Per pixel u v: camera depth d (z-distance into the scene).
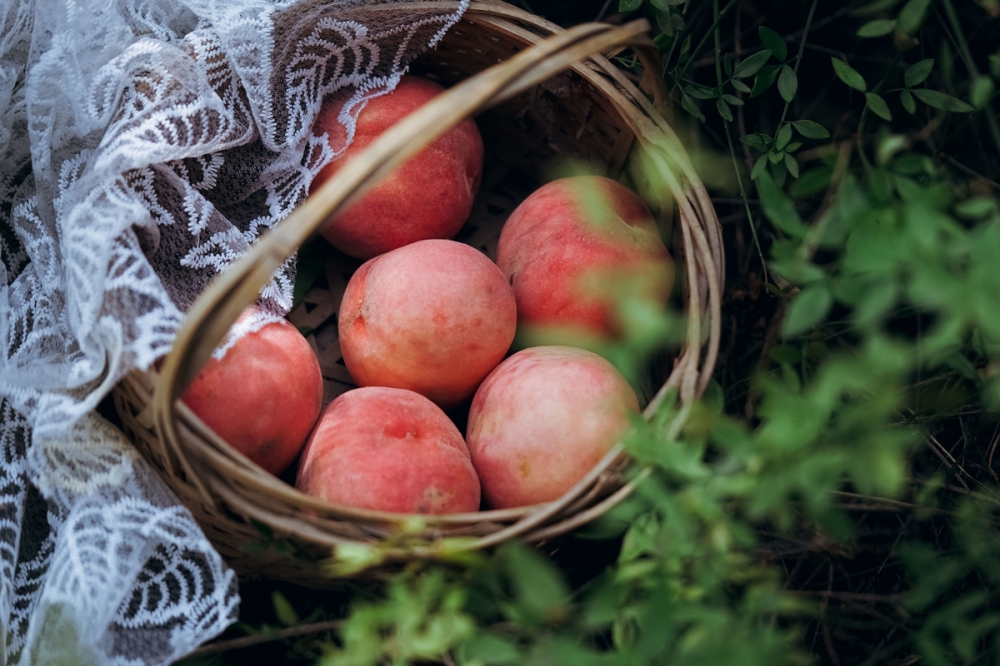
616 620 0.73
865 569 1.16
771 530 1.04
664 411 0.81
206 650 0.95
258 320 1.04
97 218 0.93
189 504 0.98
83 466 0.95
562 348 1.12
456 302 1.10
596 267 1.14
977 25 1.27
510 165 1.44
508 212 1.45
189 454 0.85
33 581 1.07
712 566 0.71
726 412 1.28
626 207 1.21
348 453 0.99
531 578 0.66
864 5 1.29
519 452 1.03
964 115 1.16
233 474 0.86
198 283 1.08
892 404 0.64
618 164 1.29
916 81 1.07
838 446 0.65
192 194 1.06
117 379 0.89
